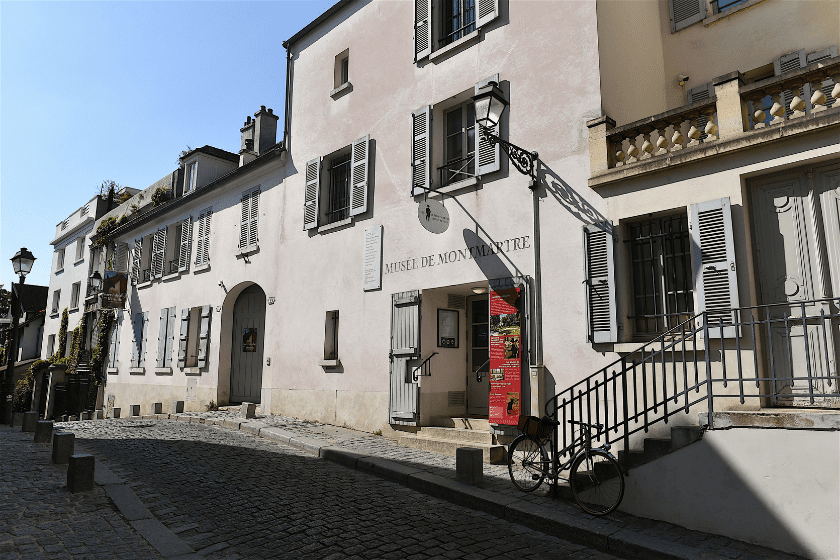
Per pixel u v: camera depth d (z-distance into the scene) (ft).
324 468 25.89
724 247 20.75
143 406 60.75
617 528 16.55
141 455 28.07
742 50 29.37
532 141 28.25
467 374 33.86
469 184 30.73
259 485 22.18
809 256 19.62
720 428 16.30
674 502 16.94
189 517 18.13
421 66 35.29
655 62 31.81
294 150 45.65
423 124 34.17
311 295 41.37
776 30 28.30
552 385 25.63
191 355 55.42
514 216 28.48
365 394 35.32
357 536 16.51
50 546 15.10
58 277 95.71
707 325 17.33
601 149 24.91
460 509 19.83
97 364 72.08
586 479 18.75
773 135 19.47
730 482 15.92
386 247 35.63
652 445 17.65
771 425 15.38
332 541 16.06
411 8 36.70
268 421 38.99
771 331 20.12
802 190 20.03
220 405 49.80
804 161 19.26
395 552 15.33
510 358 27.17
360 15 41.09
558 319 25.82
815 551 14.28
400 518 18.42
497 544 16.26
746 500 15.56
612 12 27.89
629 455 18.11
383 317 34.96
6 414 54.54
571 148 26.48
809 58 26.94
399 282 34.27
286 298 43.86
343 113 41.16
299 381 41.19
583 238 25.14
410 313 32.65
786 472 14.99
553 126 27.40
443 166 33.50
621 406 22.99
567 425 24.82
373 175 37.70
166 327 58.95
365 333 36.17
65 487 21.12
